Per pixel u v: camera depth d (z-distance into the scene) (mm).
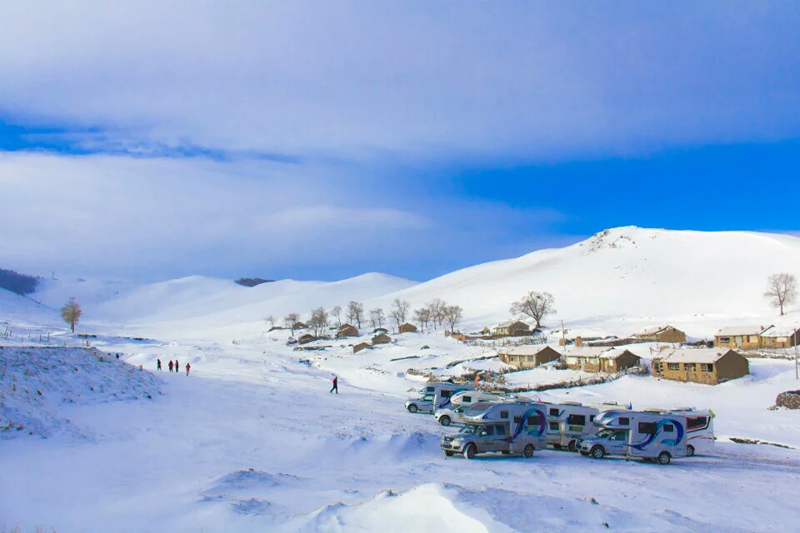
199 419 31859
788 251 192625
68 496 17219
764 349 88250
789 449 37500
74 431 25891
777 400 56125
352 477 22125
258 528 13531
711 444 33812
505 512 12852
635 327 130625
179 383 44406
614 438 30859
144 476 20375
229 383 49688
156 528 13914
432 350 116188
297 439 28000
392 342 135500
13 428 24312
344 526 13219
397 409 46188
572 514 13398
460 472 24031
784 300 137375
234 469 22344
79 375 35375
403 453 28219
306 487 19422
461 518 12422
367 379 85062
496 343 119250
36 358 35000
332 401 46406
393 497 14773
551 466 26812
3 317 188875
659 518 14375
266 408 37656
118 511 15445
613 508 14578
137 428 28297
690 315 143625
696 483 23797
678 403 59531
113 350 102625
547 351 91062
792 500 21016
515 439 29609
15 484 18109
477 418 29469
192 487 18078
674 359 72500
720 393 63281
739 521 17234
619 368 78625
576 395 65938
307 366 99312
